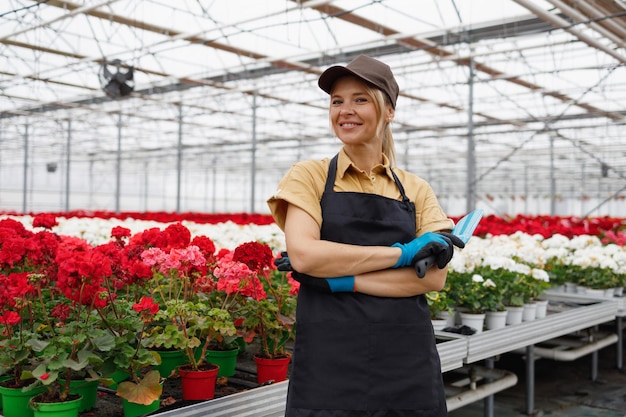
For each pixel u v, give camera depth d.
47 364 2.33
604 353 7.09
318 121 24.33
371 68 1.81
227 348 3.17
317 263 1.69
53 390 2.39
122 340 2.48
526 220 11.70
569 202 45.97
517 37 11.64
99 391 2.91
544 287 4.91
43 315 3.04
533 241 6.52
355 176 1.87
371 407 1.70
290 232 1.74
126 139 30.69
